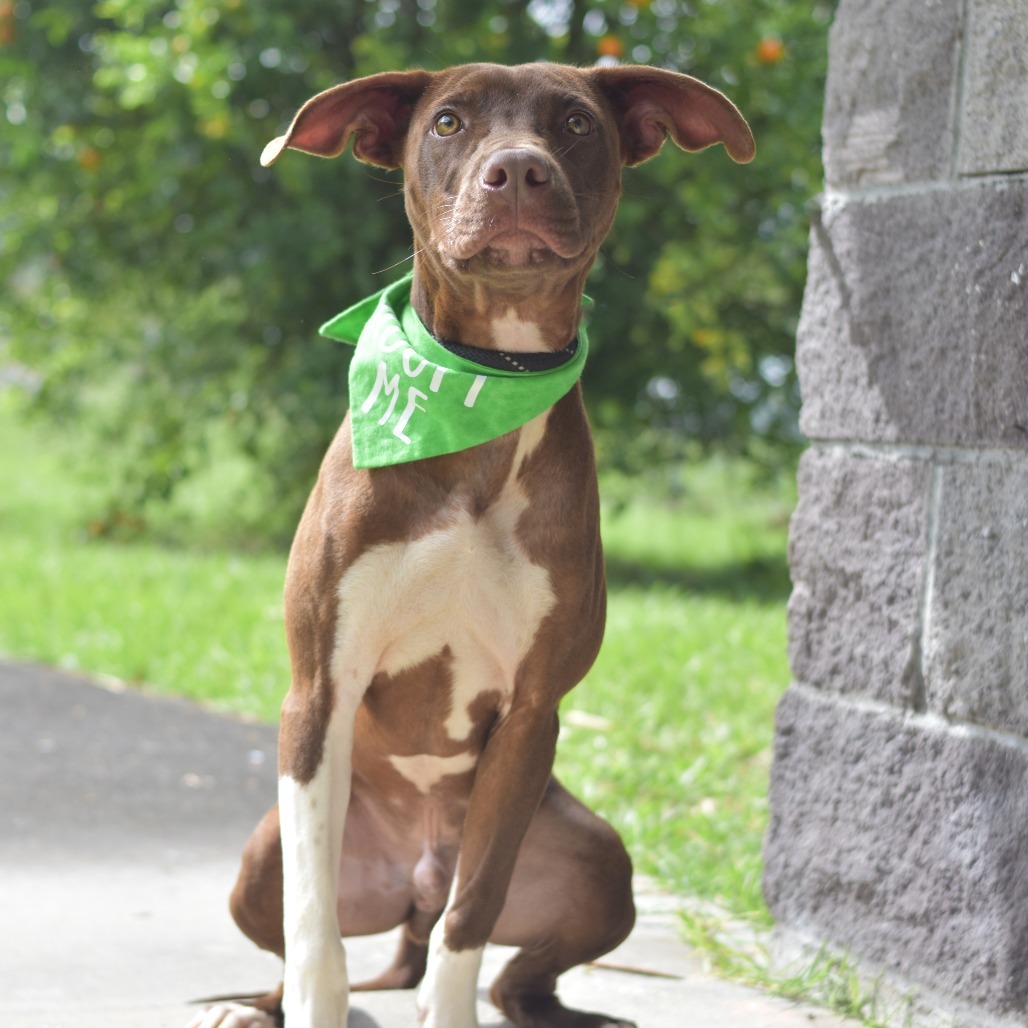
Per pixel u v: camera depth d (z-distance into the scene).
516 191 3.37
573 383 3.74
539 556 3.63
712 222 12.93
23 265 15.23
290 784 3.57
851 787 4.20
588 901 3.95
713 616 10.16
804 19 12.67
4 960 4.46
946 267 3.95
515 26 13.27
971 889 3.80
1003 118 3.79
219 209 14.02
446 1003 3.52
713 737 7.18
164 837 5.83
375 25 13.35
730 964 4.50
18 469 20.34
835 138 4.32
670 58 12.71
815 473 4.38
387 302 3.92
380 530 3.58
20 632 9.55
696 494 21.14
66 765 6.71
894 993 4.00
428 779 3.97
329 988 3.42
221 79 12.34
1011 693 3.73
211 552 14.48
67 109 14.59
